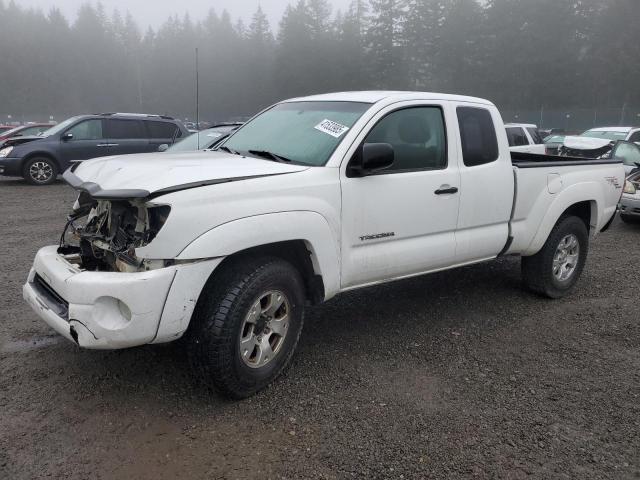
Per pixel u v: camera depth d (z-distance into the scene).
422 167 4.41
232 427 3.34
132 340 3.15
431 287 6.07
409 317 5.16
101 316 3.14
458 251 4.69
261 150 4.32
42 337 4.50
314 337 4.66
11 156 14.16
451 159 4.55
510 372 4.13
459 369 4.15
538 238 5.36
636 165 11.72
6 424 3.29
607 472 3.03
